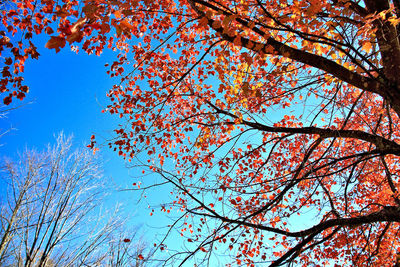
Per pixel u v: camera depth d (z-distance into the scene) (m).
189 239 4.75
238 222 4.41
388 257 6.41
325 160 6.77
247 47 3.43
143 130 5.63
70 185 10.16
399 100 3.24
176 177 4.67
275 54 3.46
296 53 3.47
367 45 3.17
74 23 2.06
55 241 9.15
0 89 3.92
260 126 4.77
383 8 3.47
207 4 3.31
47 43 2.07
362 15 3.92
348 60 3.67
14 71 3.86
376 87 3.35
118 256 10.26
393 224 6.88
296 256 4.21
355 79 3.41
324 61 3.44
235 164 5.41
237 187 4.33
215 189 4.39
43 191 9.85
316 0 2.85
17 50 3.75
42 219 9.35
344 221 4.12
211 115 4.92
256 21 3.22
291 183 4.50
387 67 3.40
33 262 8.86
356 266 5.33
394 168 7.34
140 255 4.57
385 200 6.91
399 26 3.72
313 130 4.43
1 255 8.98
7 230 9.06
